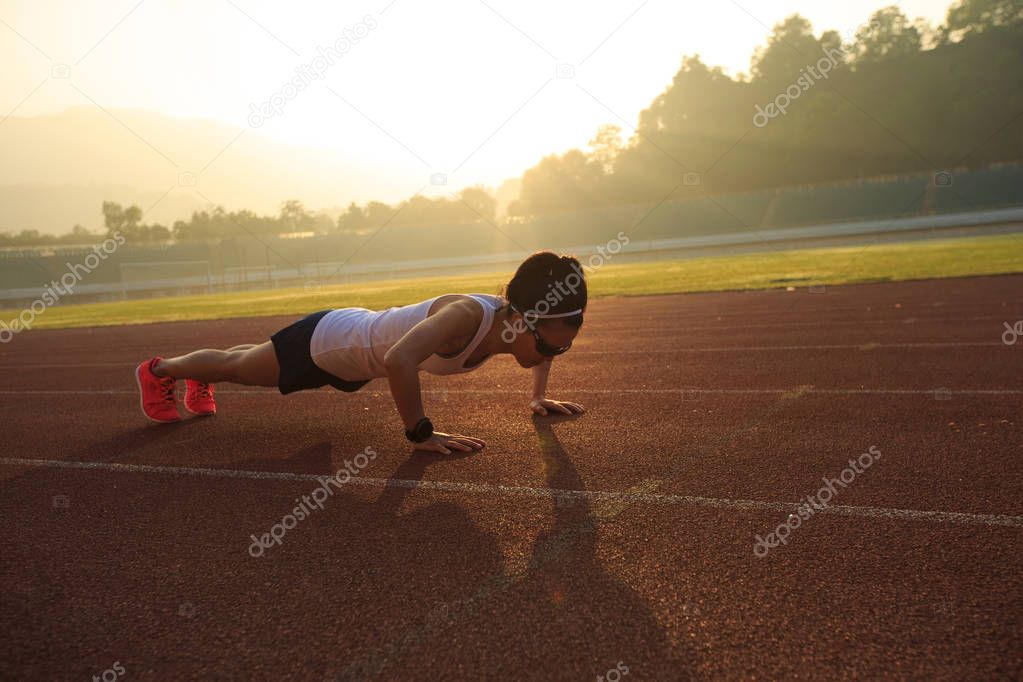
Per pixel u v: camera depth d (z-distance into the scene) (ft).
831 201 179.11
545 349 9.57
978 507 7.41
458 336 9.61
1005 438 9.95
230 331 40.19
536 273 9.22
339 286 130.00
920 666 4.64
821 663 4.70
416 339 9.21
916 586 5.74
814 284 47.14
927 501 7.65
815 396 13.38
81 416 15.14
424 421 9.84
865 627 5.14
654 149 246.47
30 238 250.98
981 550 6.37
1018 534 6.68
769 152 232.53
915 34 241.35
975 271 48.55
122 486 9.55
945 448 9.59
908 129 214.69
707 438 10.63
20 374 24.12
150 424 13.76
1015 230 133.08
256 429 12.77
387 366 9.27
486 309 9.58
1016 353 17.44
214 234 263.90
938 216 155.12
